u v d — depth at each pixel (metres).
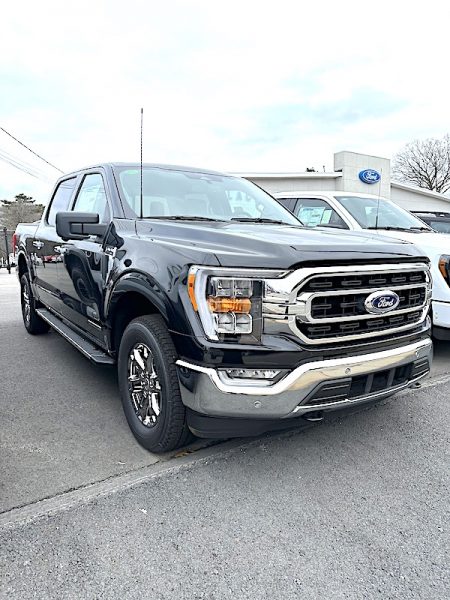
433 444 2.99
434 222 9.21
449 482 2.56
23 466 2.68
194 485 2.50
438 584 1.83
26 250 5.61
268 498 2.39
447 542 2.08
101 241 3.30
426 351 2.83
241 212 3.87
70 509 2.28
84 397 3.75
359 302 2.42
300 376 2.27
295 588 1.81
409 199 26.84
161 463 2.73
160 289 2.50
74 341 3.87
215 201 3.82
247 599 1.75
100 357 3.42
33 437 3.05
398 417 3.39
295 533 2.13
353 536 2.11
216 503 2.34
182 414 2.59
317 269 2.28
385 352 2.54
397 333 2.66
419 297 2.81
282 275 2.25
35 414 3.42
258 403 2.27
